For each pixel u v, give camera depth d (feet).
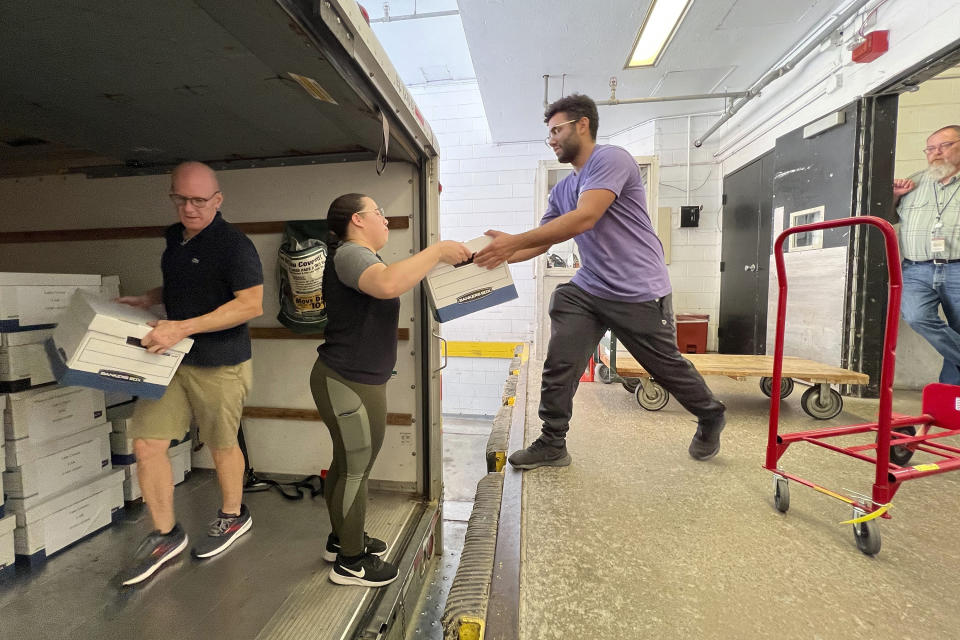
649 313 5.24
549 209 6.12
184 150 6.75
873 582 3.52
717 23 10.12
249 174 7.34
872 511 3.92
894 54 8.57
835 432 5.28
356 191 7.12
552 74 12.26
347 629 4.32
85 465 5.93
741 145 14.48
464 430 15.51
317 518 6.38
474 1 9.18
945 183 9.04
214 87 4.52
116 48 3.72
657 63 11.85
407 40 13.85
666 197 16.14
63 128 5.76
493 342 16.90
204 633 4.24
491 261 4.89
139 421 4.98
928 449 5.54
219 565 5.27
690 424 7.61
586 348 5.51
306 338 7.43
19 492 5.18
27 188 7.77
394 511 6.80
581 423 7.66
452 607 3.21
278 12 3.02
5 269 7.92
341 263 4.31
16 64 4.01
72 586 4.89
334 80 4.08
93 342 3.94
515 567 3.65
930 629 3.00
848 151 9.88
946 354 9.43
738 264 14.85
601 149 5.08
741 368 8.45
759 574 3.63
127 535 5.96
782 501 4.58
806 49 10.18
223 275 4.91
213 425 5.24
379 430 4.67
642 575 3.61
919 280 9.46
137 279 7.59
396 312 4.79
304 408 7.50
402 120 5.55
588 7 9.39
